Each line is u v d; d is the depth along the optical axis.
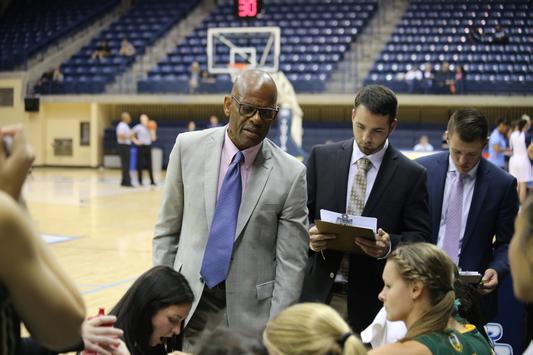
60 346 1.27
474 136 2.70
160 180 16.84
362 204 2.75
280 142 14.09
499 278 2.74
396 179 2.72
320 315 1.39
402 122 19.17
